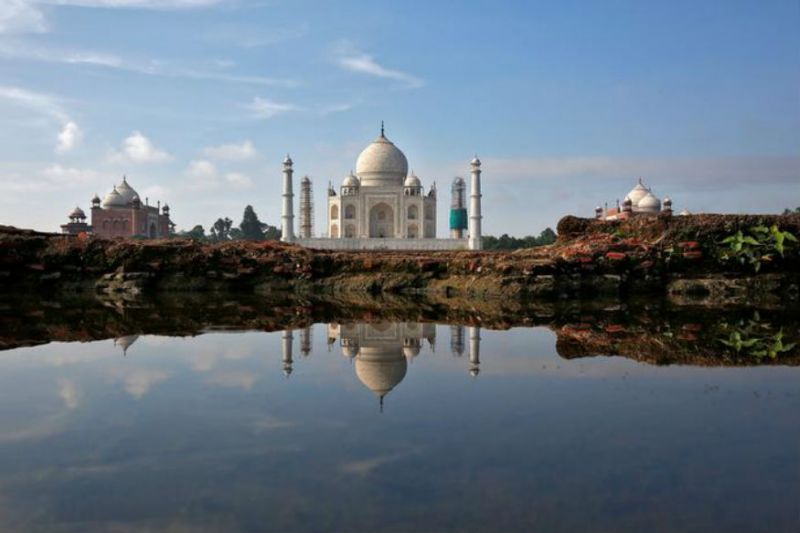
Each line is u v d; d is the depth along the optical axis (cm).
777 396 1149
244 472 768
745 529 614
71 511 663
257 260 4097
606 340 1864
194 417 1013
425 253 4588
